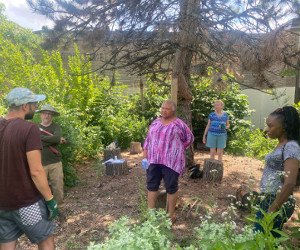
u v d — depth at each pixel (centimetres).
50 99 789
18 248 393
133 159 814
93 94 966
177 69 547
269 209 236
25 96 281
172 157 412
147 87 1147
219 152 699
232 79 575
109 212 482
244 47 420
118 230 188
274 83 525
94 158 828
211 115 689
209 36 471
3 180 266
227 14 486
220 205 469
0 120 280
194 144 993
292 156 238
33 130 272
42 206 281
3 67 1016
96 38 557
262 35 439
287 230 301
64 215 477
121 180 633
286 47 412
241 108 1035
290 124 252
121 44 589
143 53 638
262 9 437
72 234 418
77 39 610
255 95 1313
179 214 443
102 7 559
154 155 421
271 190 245
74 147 638
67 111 736
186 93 628
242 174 658
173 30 469
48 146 473
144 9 533
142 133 1005
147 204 447
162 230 192
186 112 643
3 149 266
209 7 500
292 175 235
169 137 414
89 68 935
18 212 271
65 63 1079
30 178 272
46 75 919
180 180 604
